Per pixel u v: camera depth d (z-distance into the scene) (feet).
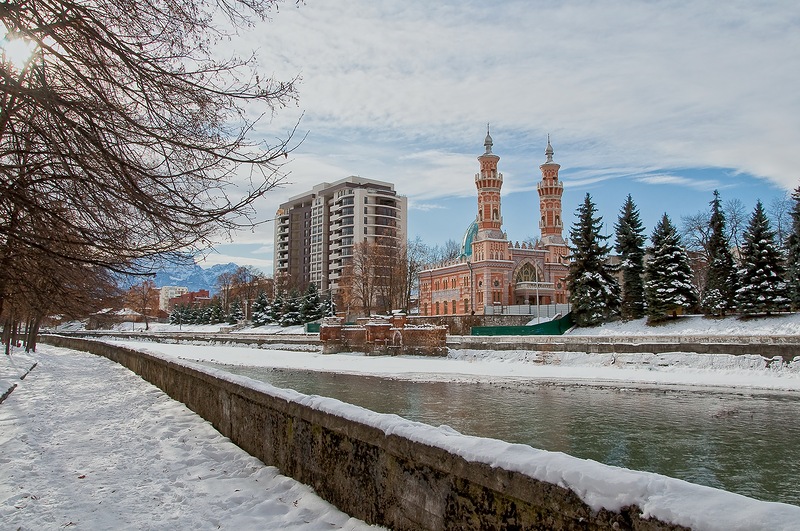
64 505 22.54
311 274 504.84
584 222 174.60
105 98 25.30
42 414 46.60
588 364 117.29
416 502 16.89
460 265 280.31
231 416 33.96
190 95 26.78
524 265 275.59
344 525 19.67
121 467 28.66
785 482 39.75
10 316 114.62
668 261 155.53
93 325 414.62
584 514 11.57
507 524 13.62
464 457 14.84
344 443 21.07
